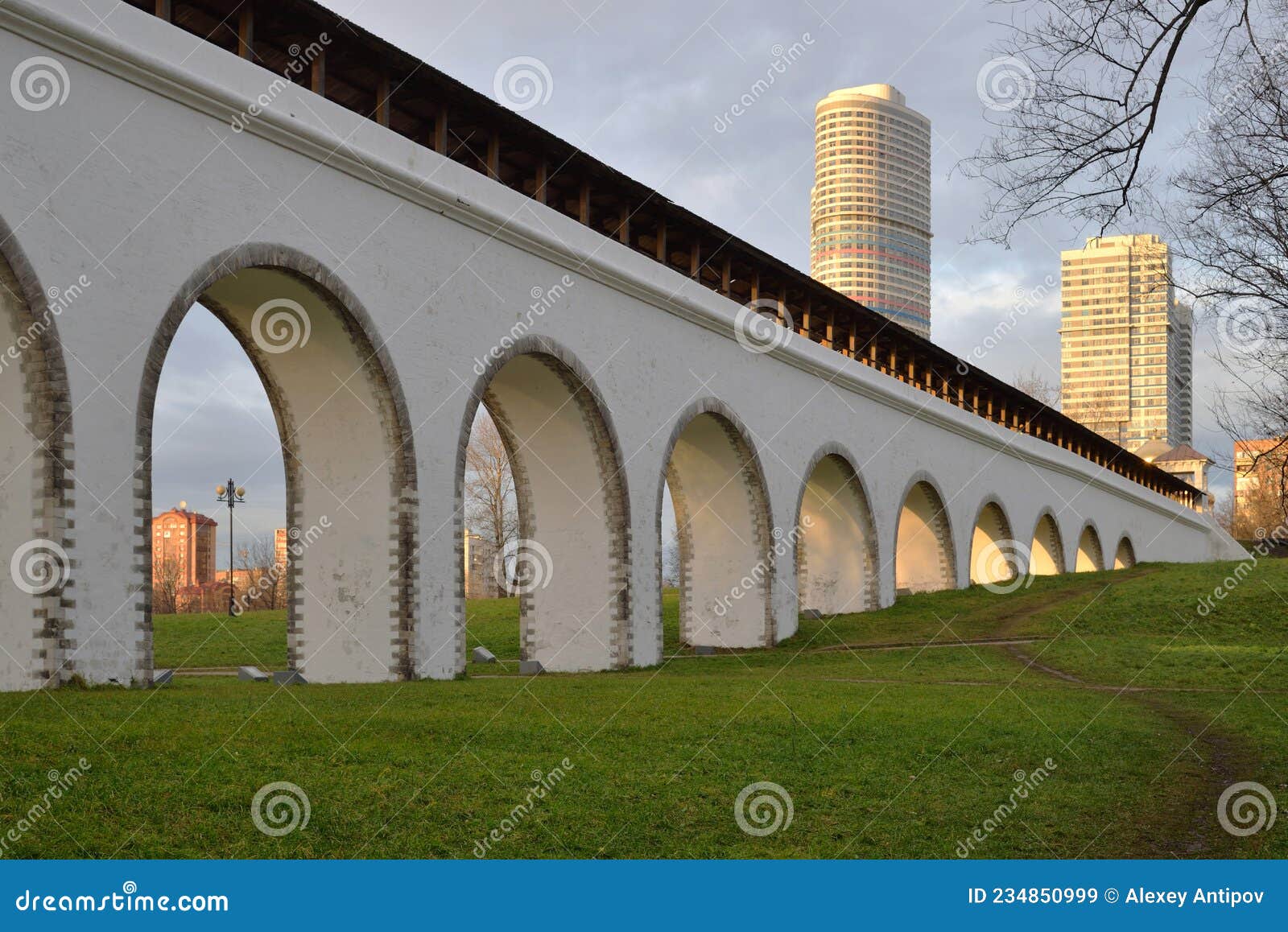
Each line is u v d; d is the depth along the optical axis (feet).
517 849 27.04
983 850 27.94
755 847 27.73
